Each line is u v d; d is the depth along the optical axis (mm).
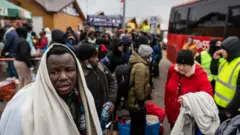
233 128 1715
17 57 5102
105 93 2824
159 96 6859
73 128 1237
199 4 8828
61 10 21312
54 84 1253
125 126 3432
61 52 1249
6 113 1172
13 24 11422
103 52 4469
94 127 1460
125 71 3334
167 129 4477
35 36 11430
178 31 11375
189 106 2488
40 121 1108
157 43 9453
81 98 1414
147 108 3855
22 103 1159
